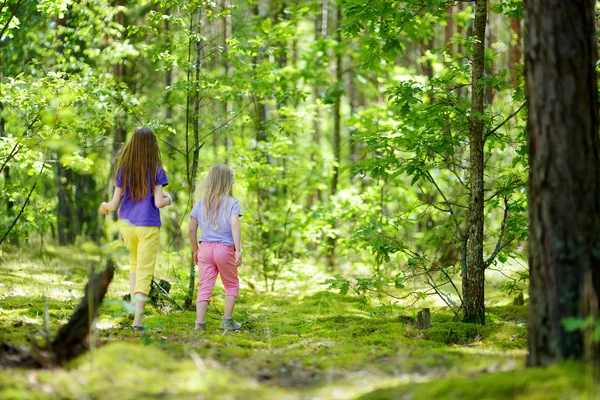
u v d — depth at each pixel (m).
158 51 6.89
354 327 5.55
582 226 3.18
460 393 2.88
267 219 10.87
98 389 3.09
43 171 7.00
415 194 10.48
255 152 9.84
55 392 2.99
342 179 13.30
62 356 3.54
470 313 5.55
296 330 5.75
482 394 2.84
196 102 6.73
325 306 7.13
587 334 3.07
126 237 5.09
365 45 8.42
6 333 4.15
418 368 3.70
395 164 5.96
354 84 14.02
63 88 6.30
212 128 7.52
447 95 5.63
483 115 5.22
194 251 5.73
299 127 10.34
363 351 4.35
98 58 9.03
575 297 3.15
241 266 10.00
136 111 6.71
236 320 6.23
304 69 11.34
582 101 3.22
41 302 5.93
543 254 3.23
